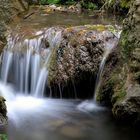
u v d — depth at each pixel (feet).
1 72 25.44
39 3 39.24
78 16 33.96
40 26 28.32
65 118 20.58
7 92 24.16
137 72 18.67
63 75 23.32
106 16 34.32
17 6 33.53
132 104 18.67
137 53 18.66
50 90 23.81
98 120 20.21
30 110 21.76
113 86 20.93
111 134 18.61
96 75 23.02
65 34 23.99
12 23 29.63
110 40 23.30
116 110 19.65
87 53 23.08
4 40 25.89
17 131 18.54
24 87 24.70
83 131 18.88
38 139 17.81
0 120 18.80
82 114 21.15
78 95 23.70
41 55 24.31
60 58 23.56
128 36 19.74
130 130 18.95
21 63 24.86
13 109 21.72
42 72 24.00
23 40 25.14
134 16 19.19
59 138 18.08
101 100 21.91
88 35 23.34
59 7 37.68
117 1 35.32
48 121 20.07
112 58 21.67
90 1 38.86
